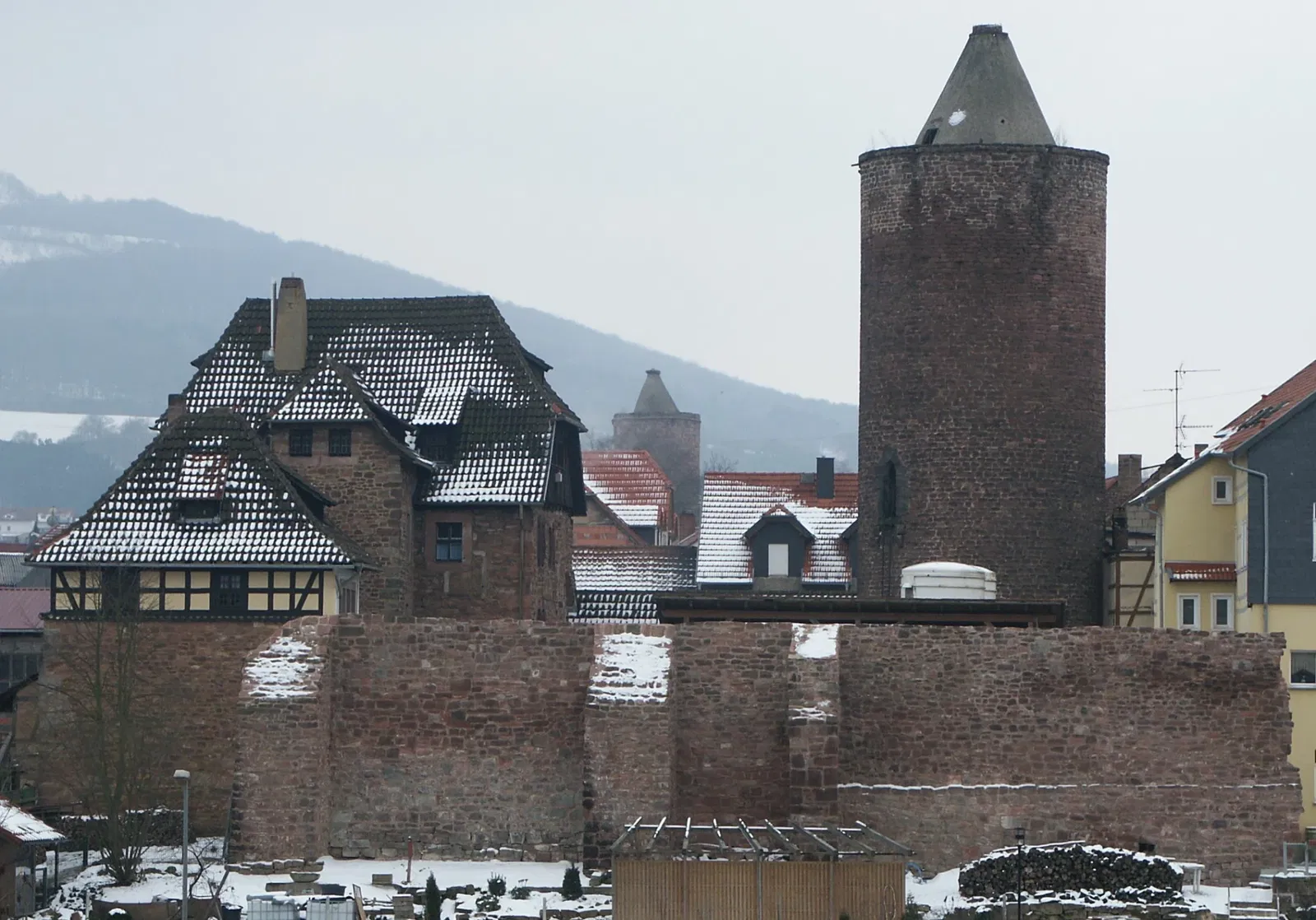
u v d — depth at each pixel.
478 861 132.38
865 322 177.50
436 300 190.38
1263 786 132.00
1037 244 173.38
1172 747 132.38
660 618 145.75
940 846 131.25
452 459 182.50
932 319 173.50
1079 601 174.38
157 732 144.62
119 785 132.62
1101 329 176.50
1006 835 131.25
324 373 176.38
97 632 143.25
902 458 174.62
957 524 172.88
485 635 134.00
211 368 186.75
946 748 132.38
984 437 172.62
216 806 149.00
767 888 117.19
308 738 130.50
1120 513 188.25
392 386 185.62
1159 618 162.00
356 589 165.12
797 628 132.62
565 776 133.12
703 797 131.50
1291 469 150.88
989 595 164.62
